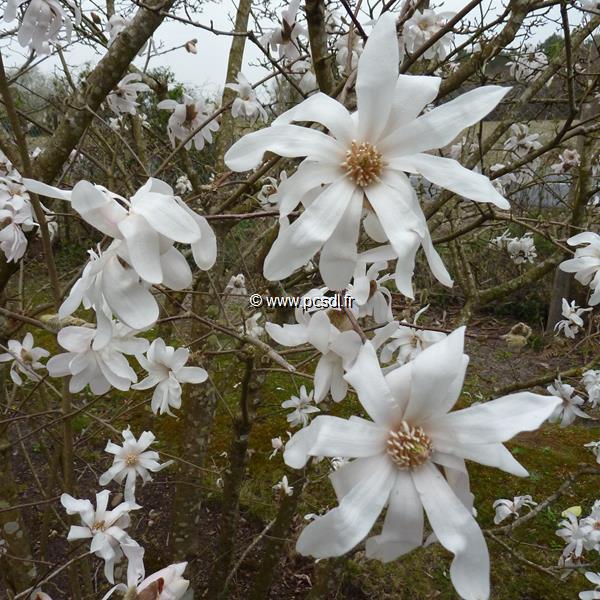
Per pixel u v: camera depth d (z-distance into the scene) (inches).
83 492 34.1
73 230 52.7
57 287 14.4
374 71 9.0
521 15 18.1
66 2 15.2
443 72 32.9
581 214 27.0
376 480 8.2
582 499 37.3
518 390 24.2
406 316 20.2
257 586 27.6
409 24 20.8
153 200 8.8
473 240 37.3
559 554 33.0
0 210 15.1
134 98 24.0
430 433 8.4
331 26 27.2
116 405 37.9
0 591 24.7
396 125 9.2
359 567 31.4
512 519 34.8
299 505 32.9
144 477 20.8
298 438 8.2
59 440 22.0
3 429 19.1
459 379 8.3
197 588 30.8
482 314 66.1
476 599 7.7
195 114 24.3
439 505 8.1
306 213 8.8
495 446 8.1
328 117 9.2
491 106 8.8
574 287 55.1
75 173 38.7
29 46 14.4
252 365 17.7
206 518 36.0
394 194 8.9
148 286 9.3
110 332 9.5
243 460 23.8
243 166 8.7
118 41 15.0
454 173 8.9
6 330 19.2
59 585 29.1
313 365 35.8
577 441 44.1
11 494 20.5
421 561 32.2
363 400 8.3
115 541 16.5
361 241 21.9
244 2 27.0
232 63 27.3
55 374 13.5
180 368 16.4
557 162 41.9
